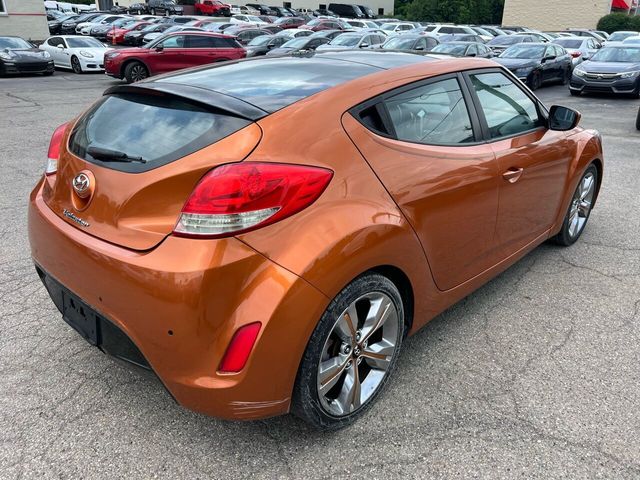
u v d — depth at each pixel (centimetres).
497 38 2280
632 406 265
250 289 198
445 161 271
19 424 251
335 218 212
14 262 418
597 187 474
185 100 226
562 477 223
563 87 1877
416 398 270
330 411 237
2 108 1195
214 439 244
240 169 197
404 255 245
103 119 247
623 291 383
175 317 196
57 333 325
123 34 3072
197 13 5050
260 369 203
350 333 232
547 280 399
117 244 211
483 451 237
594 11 4138
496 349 312
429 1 5375
